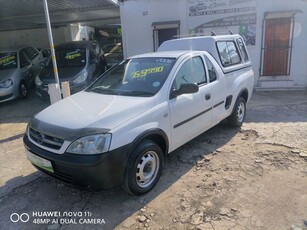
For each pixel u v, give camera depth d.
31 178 4.13
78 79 8.34
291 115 6.56
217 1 9.75
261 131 5.52
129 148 3.17
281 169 4.03
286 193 3.46
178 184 3.75
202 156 4.53
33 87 10.62
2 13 10.98
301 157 4.36
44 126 3.34
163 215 3.16
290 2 9.48
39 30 16.89
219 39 5.30
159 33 10.21
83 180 3.03
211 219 3.05
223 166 4.18
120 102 3.57
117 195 3.58
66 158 3.02
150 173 3.62
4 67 9.57
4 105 9.00
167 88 3.83
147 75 4.11
